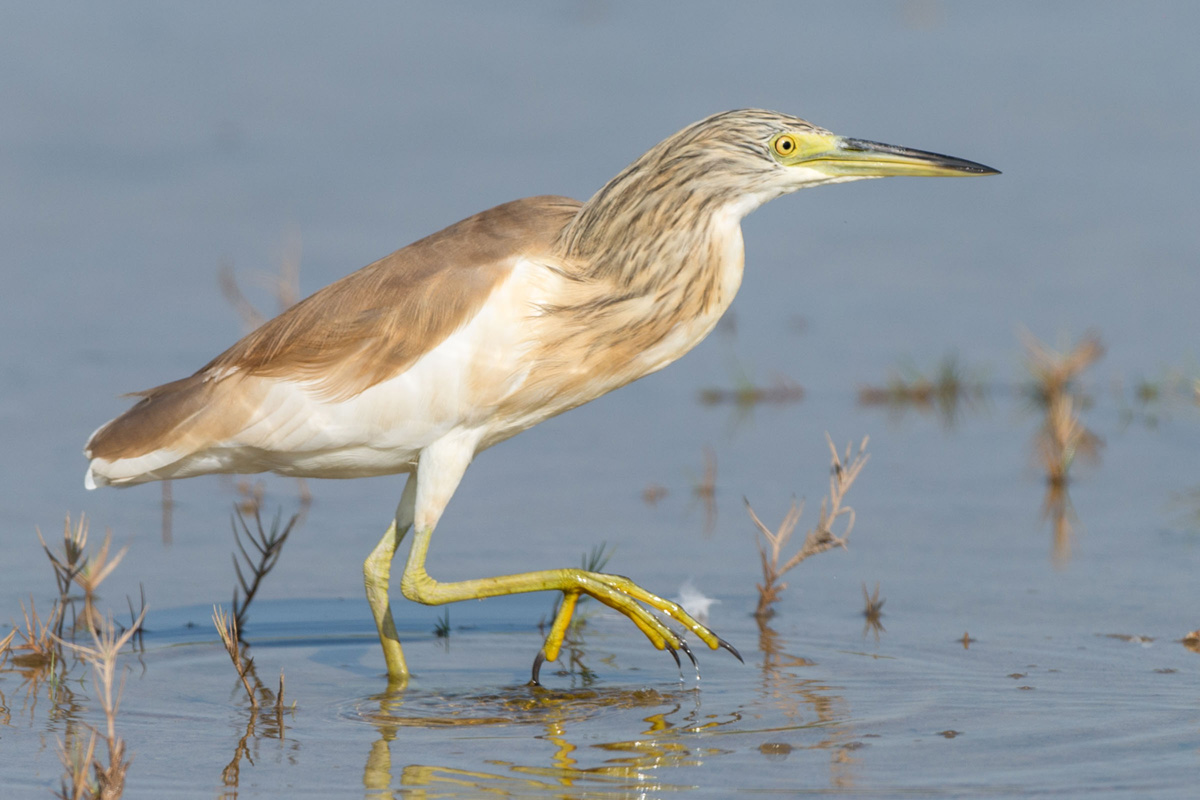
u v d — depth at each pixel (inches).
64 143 892.0
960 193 848.9
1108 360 634.8
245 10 1155.3
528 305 352.2
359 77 1017.5
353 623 398.9
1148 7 1170.0
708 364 659.4
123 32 1090.7
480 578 396.8
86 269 725.9
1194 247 760.3
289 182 830.5
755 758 293.9
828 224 821.9
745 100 946.1
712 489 504.7
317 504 502.9
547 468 534.9
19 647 356.5
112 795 266.7
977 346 657.0
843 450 548.4
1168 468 519.2
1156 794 271.9
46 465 518.3
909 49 1076.5
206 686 346.0
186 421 359.3
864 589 391.2
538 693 341.1
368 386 353.4
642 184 354.3
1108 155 884.0
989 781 279.3
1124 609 389.1
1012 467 525.0
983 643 366.0
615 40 1103.6
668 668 359.3
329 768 290.8
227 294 650.8
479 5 1187.3
